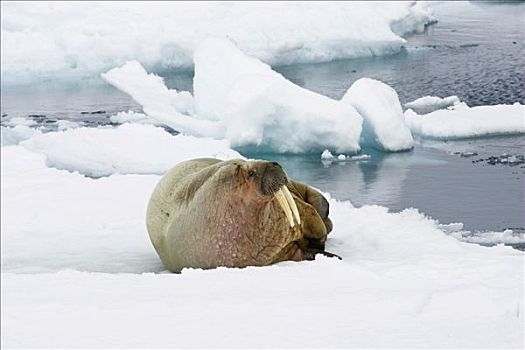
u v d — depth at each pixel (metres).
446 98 46.41
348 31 84.75
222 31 87.81
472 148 35.97
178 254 25.48
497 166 31.11
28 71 87.31
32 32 92.06
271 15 88.19
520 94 30.05
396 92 55.75
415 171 43.78
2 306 18.05
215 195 24.06
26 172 46.53
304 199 27.14
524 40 29.75
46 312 17.17
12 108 74.81
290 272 20.50
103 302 18.02
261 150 55.97
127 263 28.19
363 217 31.56
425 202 35.19
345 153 53.19
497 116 32.44
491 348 13.07
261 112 53.69
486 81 38.59
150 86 74.31
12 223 35.91
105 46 88.44
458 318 14.88
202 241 24.36
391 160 49.44
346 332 14.36
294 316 15.61
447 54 61.34
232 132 54.84
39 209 37.94
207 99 64.12
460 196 34.66
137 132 56.69
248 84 57.16
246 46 84.69
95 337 15.19
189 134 60.81
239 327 15.12
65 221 35.66
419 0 93.31
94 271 27.30
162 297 18.28
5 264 29.09
